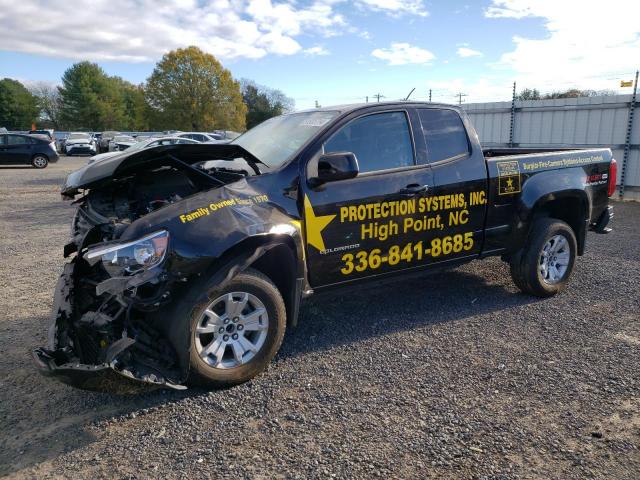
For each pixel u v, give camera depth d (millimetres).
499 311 4770
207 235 3115
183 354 3104
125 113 91375
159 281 2979
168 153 3496
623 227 8953
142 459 2674
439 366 3672
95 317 3008
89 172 3619
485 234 4676
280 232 3396
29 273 6195
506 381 3443
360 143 4031
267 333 3486
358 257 3986
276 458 2666
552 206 5270
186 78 63969
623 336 4176
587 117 12430
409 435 2850
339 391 3338
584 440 2791
